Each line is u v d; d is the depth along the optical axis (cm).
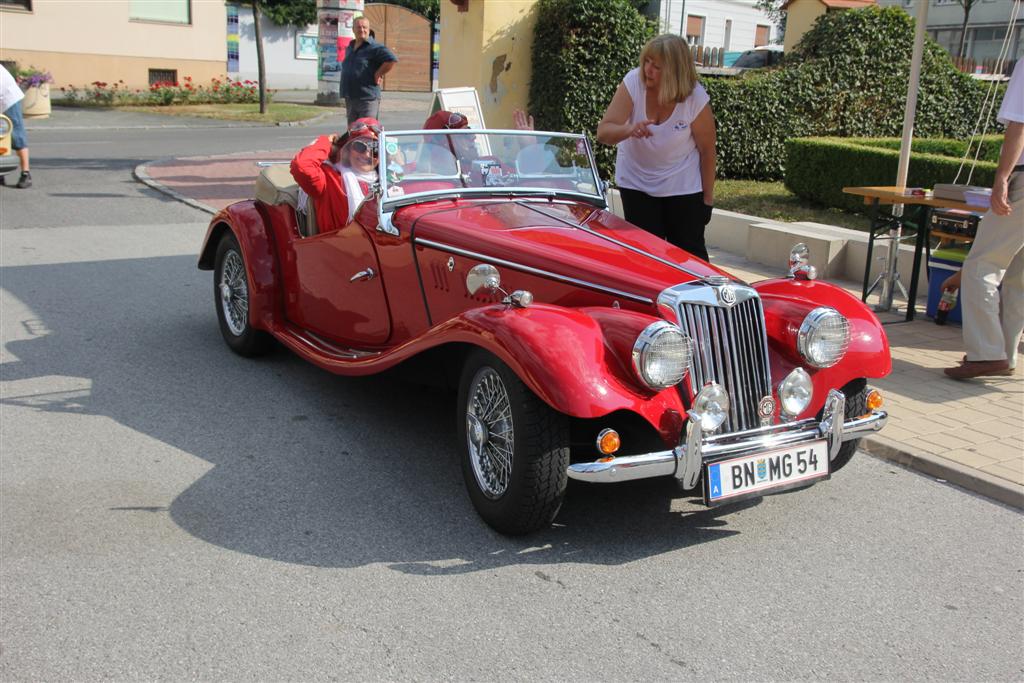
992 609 345
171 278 827
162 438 481
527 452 359
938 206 670
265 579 349
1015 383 588
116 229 1024
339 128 2203
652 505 424
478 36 1100
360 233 505
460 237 447
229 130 2094
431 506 414
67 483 425
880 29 1363
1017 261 579
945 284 710
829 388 416
